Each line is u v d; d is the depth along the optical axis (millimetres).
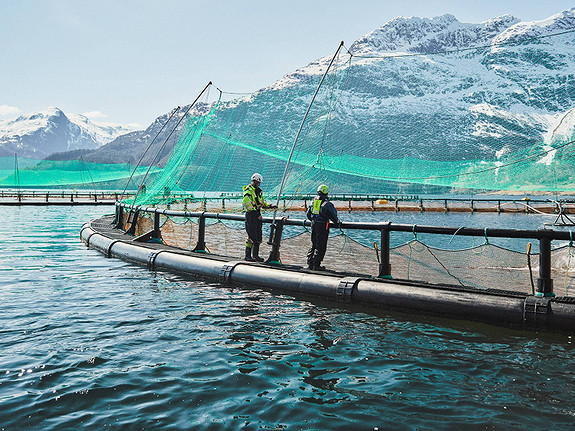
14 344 6047
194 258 11039
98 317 7340
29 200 57250
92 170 76562
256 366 5387
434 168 27156
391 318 7445
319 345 6137
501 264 12094
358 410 4324
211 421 4121
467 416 4203
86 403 4449
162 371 5207
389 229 8648
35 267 12055
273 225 10445
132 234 16812
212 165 36781
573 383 4934
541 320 6543
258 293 9125
